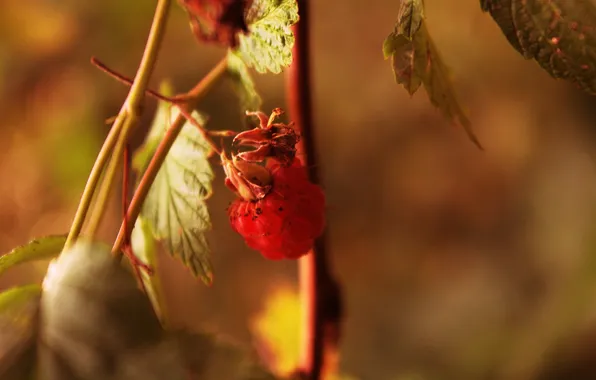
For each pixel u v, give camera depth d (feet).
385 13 2.29
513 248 2.25
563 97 2.14
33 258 0.82
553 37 0.82
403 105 2.37
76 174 2.15
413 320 2.34
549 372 1.93
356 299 2.42
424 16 0.79
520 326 2.10
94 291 0.75
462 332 2.23
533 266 2.15
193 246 0.89
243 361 0.90
